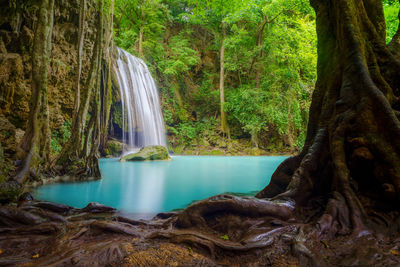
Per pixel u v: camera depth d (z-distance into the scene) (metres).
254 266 2.15
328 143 3.75
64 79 12.02
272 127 24.30
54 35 11.22
